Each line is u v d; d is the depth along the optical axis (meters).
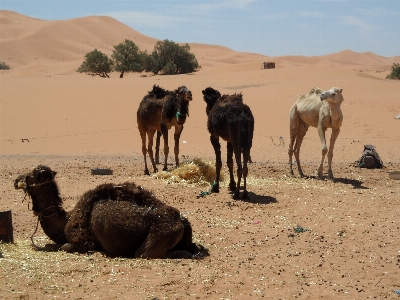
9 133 27.27
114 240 8.46
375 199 13.31
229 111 12.97
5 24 157.62
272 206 12.41
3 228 9.11
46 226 8.98
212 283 7.42
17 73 85.00
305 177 16.94
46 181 8.88
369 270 8.12
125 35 185.38
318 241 9.75
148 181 15.28
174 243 8.47
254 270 8.08
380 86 45.53
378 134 27.20
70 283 7.29
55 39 146.25
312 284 7.51
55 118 30.05
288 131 28.55
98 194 8.86
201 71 104.75
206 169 15.38
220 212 11.89
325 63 173.88
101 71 89.88
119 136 27.00
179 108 16.14
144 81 45.28
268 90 45.09
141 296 6.88
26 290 6.95
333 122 15.97
